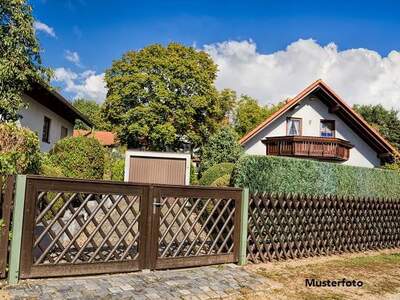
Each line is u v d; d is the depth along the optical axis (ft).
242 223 20.01
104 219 16.33
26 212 14.46
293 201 22.22
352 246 25.20
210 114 93.66
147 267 17.08
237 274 17.90
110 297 13.60
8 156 16.62
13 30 32.04
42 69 34.99
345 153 63.93
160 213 17.57
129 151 56.54
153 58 89.45
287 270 19.44
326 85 63.21
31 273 14.49
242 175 22.93
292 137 60.39
